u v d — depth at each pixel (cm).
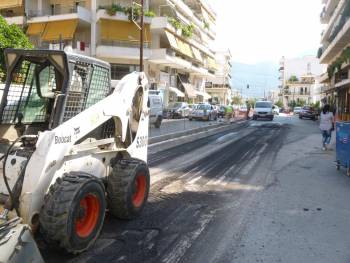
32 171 470
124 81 670
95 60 597
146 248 539
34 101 583
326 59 5428
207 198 804
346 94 4491
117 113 631
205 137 2106
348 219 682
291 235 600
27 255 407
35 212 477
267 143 1845
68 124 516
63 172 522
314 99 13100
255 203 773
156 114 2559
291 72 14938
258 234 602
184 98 5856
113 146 643
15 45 1953
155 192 842
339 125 1130
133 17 3766
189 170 1108
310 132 2609
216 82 11344
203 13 6688
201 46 6281
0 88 607
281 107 13075
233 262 502
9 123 569
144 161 714
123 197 618
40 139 480
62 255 507
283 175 1061
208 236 589
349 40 3816
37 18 4256
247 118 4775
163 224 636
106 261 495
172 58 4606
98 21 4231
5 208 463
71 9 4309
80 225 511
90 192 509
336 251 542
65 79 529
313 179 1016
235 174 1062
